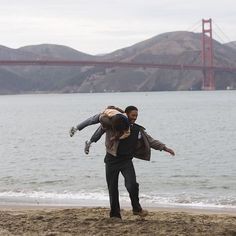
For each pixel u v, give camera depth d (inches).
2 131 1803.6
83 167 850.1
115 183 315.9
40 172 794.8
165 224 314.7
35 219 350.6
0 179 714.2
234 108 3228.3
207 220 351.9
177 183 661.3
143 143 305.7
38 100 6875.0
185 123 2037.4
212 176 730.2
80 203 513.7
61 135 1571.1
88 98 7052.2
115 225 311.9
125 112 307.4
